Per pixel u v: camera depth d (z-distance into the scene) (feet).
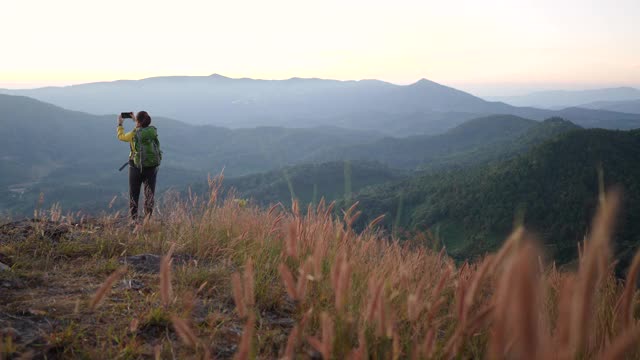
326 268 9.45
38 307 8.85
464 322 4.12
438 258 10.64
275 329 8.39
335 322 5.54
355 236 10.93
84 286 10.42
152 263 12.64
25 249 13.28
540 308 4.19
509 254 2.06
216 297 9.93
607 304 6.05
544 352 1.82
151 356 7.13
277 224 14.02
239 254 13.50
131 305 9.24
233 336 7.84
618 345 2.25
